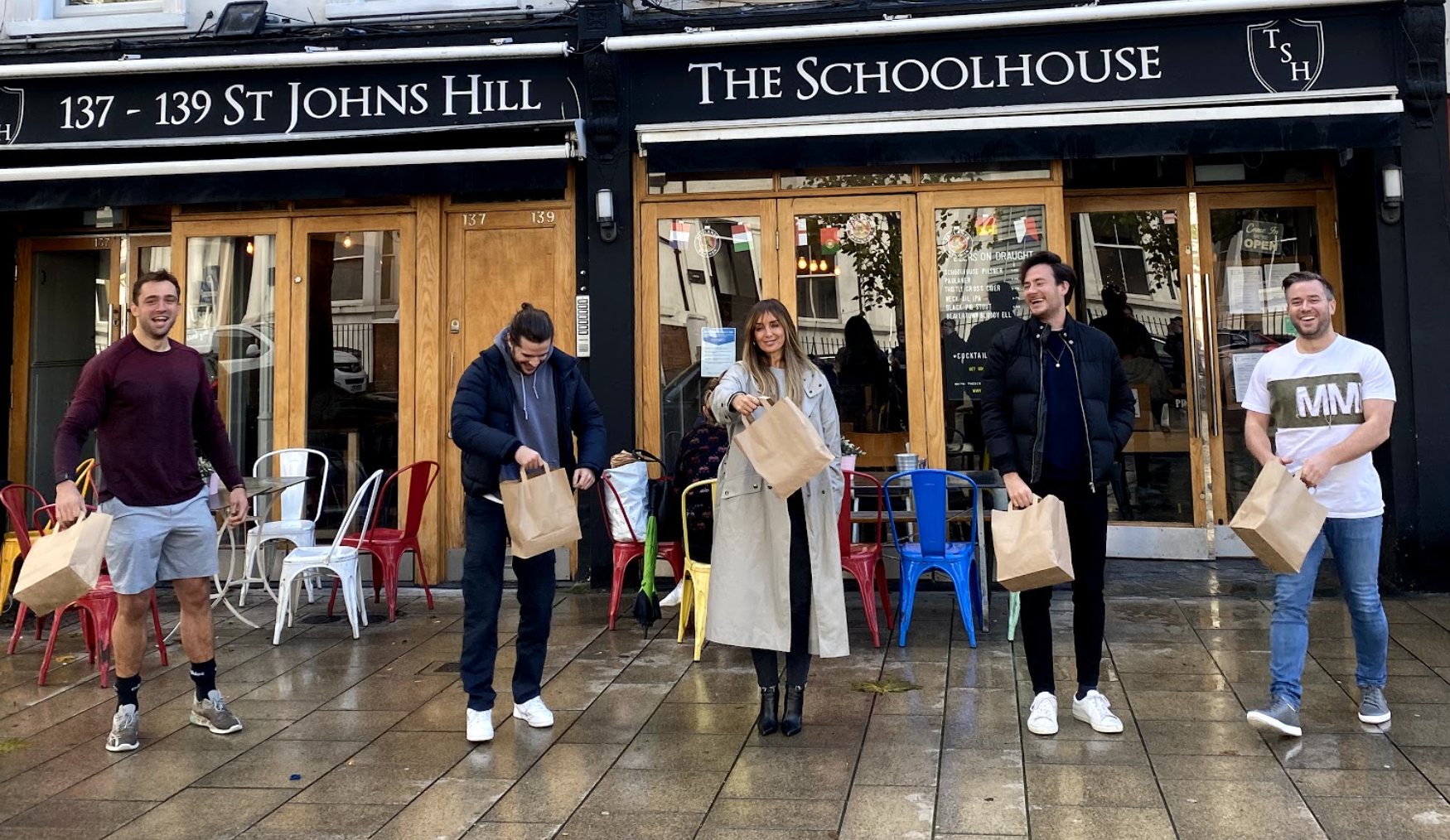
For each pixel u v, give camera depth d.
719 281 6.80
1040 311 3.89
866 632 5.57
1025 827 3.11
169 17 7.03
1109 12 6.09
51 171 6.64
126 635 3.94
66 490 3.68
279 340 7.21
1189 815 3.17
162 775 3.70
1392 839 2.97
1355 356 3.79
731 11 6.55
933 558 5.26
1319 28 6.07
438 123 6.67
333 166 6.55
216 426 4.22
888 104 6.39
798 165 6.36
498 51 6.50
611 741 3.96
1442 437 6.05
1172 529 7.19
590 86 6.50
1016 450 3.89
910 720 4.12
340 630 5.86
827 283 6.75
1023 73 6.29
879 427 6.69
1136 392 7.31
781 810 3.27
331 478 7.14
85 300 7.96
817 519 3.96
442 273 7.08
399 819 3.28
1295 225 7.17
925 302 6.67
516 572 4.16
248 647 5.52
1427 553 6.04
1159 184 7.30
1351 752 3.64
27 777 3.71
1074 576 3.95
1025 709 4.21
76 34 7.09
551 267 6.99
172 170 6.62
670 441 6.78
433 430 7.04
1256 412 3.98
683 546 5.75
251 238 7.29
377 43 6.75
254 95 6.75
